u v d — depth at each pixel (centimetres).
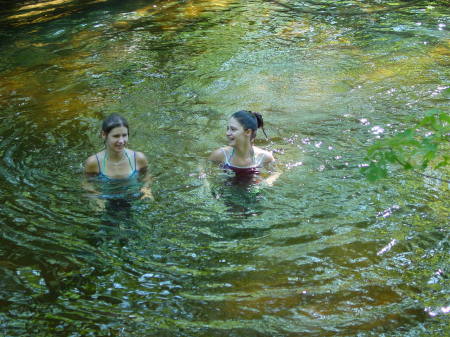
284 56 909
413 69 824
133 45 986
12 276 415
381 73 817
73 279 412
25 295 396
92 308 382
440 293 388
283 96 752
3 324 367
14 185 543
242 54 925
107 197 523
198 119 693
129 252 445
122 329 363
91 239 460
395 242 447
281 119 685
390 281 404
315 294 394
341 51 919
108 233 468
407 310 374
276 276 414
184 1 1266
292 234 465
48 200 517
